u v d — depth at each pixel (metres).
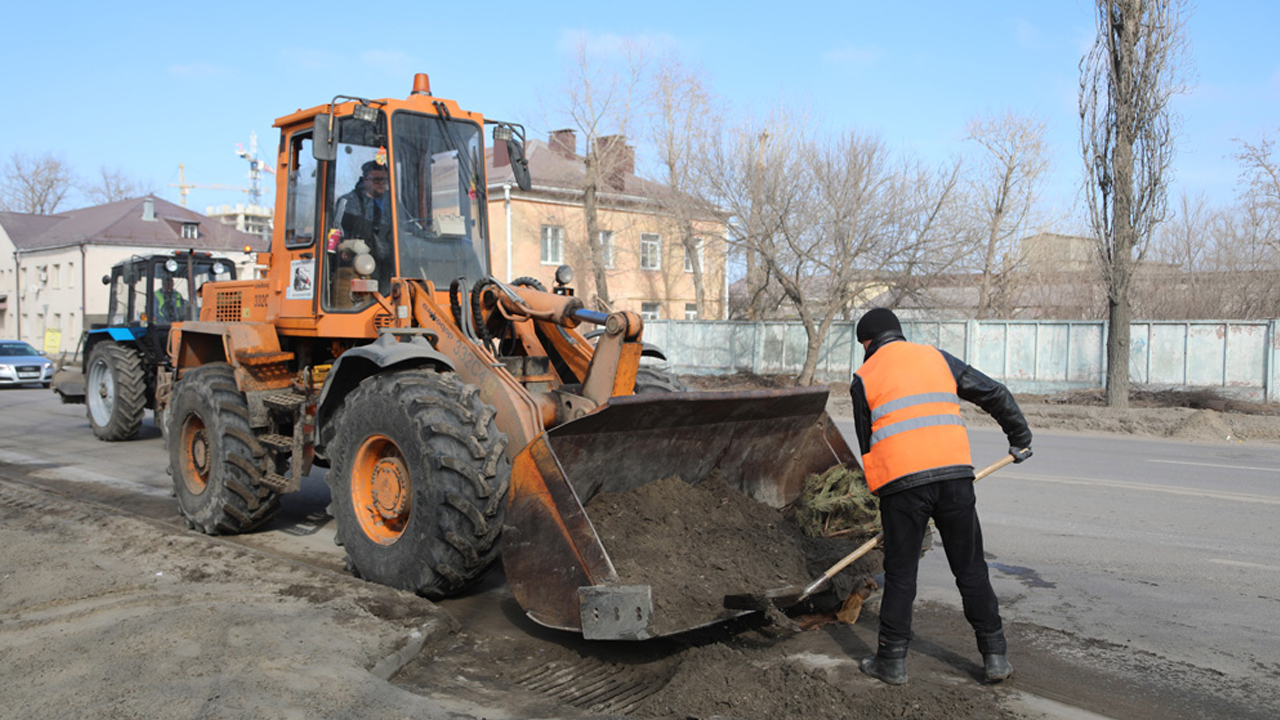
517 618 4.69
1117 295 15.66
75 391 13.80
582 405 4.75
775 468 5.45
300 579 4.82
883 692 3.72
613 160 25.17
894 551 3.86
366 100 5.66
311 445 5.98
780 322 23.14
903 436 3.80
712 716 3.46
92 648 3.70
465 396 4.61
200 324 6.69
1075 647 4.34
